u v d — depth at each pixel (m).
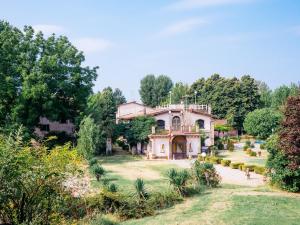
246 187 31.52
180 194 26.95
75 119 57.47
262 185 32.31
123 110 81.50
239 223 18.50
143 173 42.81
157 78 136.50
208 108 71.25
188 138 61.28
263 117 76.69
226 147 69.06
